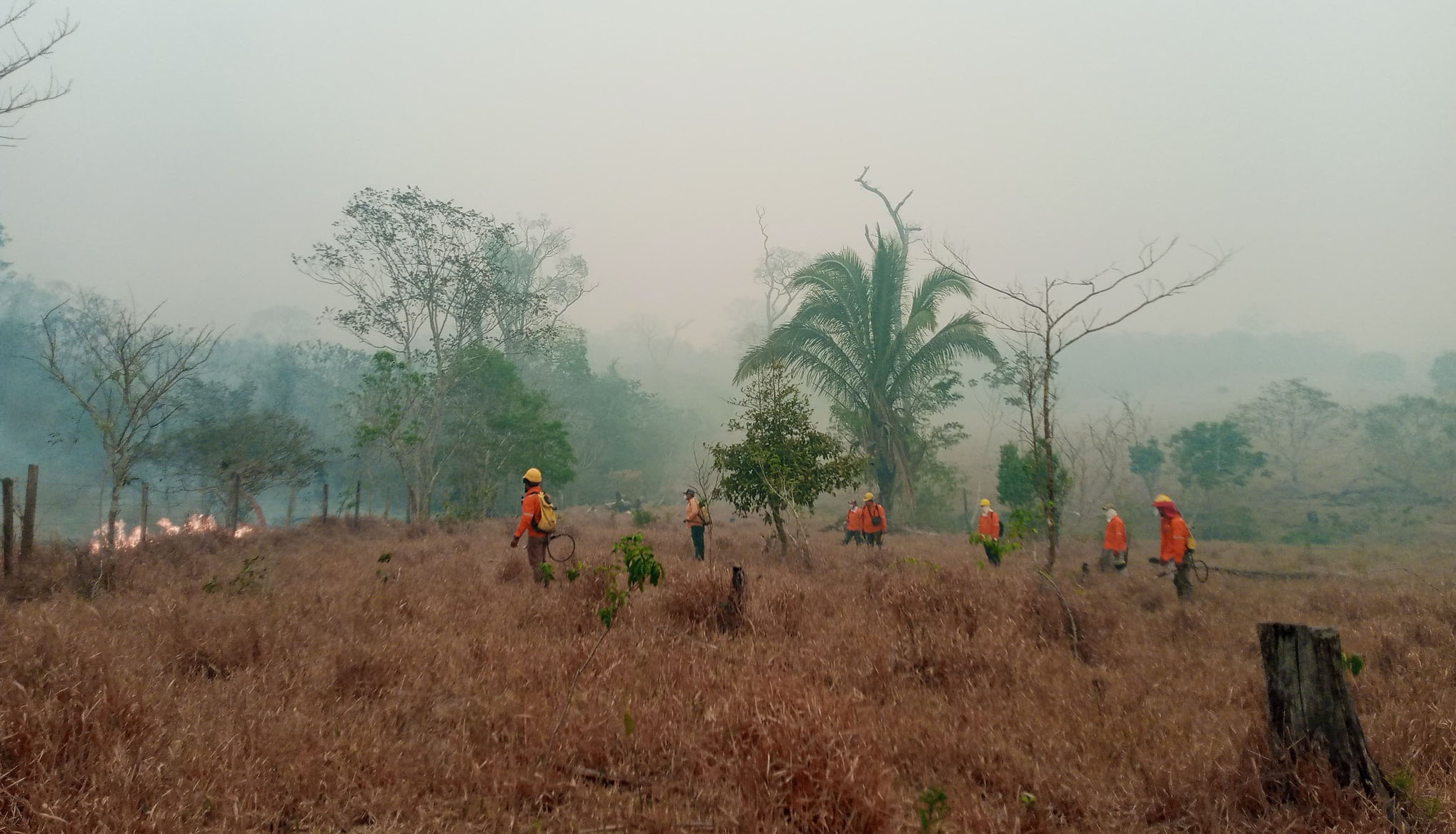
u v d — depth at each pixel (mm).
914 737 3953
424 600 7043
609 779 3404
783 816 3096
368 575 9047
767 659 5145
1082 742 3926
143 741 3260
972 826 3020
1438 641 6121
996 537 13969
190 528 14828
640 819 3018
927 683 5074
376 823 2955
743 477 12609
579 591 7152
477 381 31203
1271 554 18281
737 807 3053
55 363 10594
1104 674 5266
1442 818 2994
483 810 3074
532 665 4766
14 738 3014
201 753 3182
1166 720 4250
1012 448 25266
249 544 14086
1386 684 4973
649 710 3973
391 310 27844
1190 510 32375
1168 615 7859
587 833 2918
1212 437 32219
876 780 3098
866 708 4152
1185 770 3430
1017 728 4137
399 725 3967
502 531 19406
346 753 3381
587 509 34812
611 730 3770
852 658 5316
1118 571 12023
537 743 3645
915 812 3176
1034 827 3076
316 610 6398
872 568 10500
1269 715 3506
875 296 24062
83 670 3848
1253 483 35562
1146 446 33094
